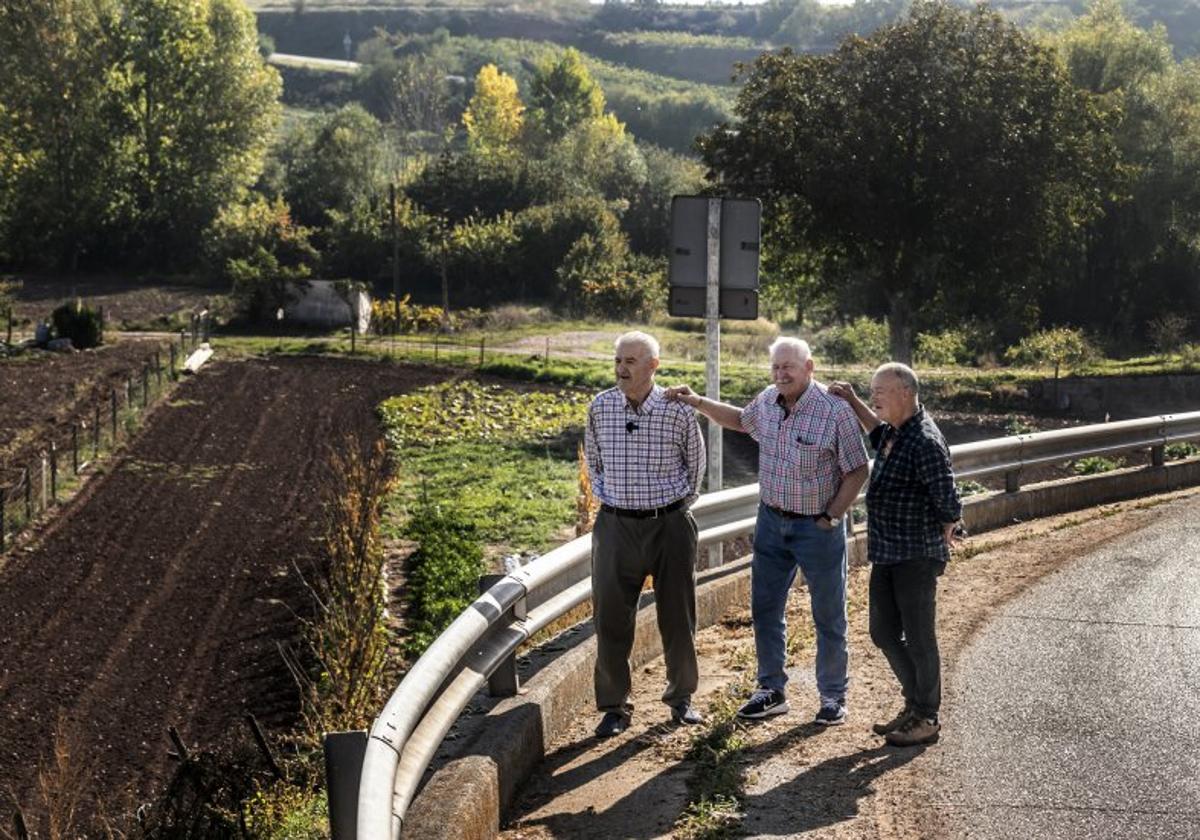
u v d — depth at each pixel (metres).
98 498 25.59
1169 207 54.88
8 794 12.97
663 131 167.00
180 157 82.25
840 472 7.66
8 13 77.88
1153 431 16.80
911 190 37.97
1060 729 7.60
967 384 39.94
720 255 10.87
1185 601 10.68
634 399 7.46
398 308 57.53
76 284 73.62
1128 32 57.66
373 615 13.72
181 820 8.96
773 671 7.93
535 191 82.00
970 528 13.91
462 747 6.73
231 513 24.47
